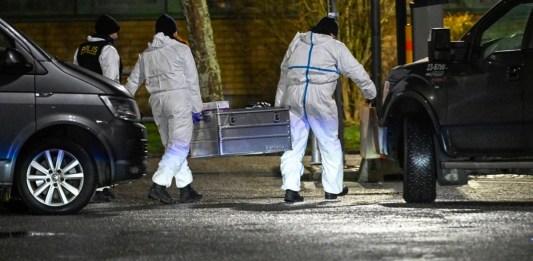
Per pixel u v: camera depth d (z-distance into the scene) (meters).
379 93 29.81
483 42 21.81
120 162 22.03
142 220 20.09
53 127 21.91
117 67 24.66
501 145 21.33
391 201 23.34
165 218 20.36
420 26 30.02
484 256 14.91
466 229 17.66
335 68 22.97
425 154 22.05
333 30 23.08
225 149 23.00
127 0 51.56
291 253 15.52
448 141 21.83
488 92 21.33
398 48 30.59
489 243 16.06
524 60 20.92
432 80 21.94
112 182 22.05
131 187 28.27
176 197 25.42
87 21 51.72
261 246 16.28
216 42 50.88
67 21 51.56
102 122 21.86
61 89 21.72
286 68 23.34
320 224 18.75
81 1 51.56
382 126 22.98
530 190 25.97
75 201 21.59
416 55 30.05
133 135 22.23
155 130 45.12
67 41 51.59
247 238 17.19
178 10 51.56
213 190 27.09
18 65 21.38
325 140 23.48
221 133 22.92
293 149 23.41
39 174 21.59
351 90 46.12
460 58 21.73
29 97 21.47
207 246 16.44
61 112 21.59
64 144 21.61
